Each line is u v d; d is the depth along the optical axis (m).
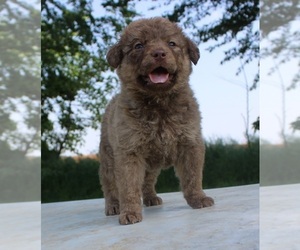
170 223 0.65
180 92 0.73
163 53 0.66
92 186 1.46
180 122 0.73
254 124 1.38
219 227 0.59
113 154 0.77
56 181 1.45
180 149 0.76
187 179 0.76
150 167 0.77
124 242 0.57
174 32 0.73
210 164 1.36
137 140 0.71
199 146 0.75
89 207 0.96
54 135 1.51
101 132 0.86
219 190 0.99
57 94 1.54
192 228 0.60
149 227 0.64
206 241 0.54
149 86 0.70
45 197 1.42
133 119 0.72
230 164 1.36
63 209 0.93
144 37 0.71
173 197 0.97
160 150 0.74
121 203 0.71
